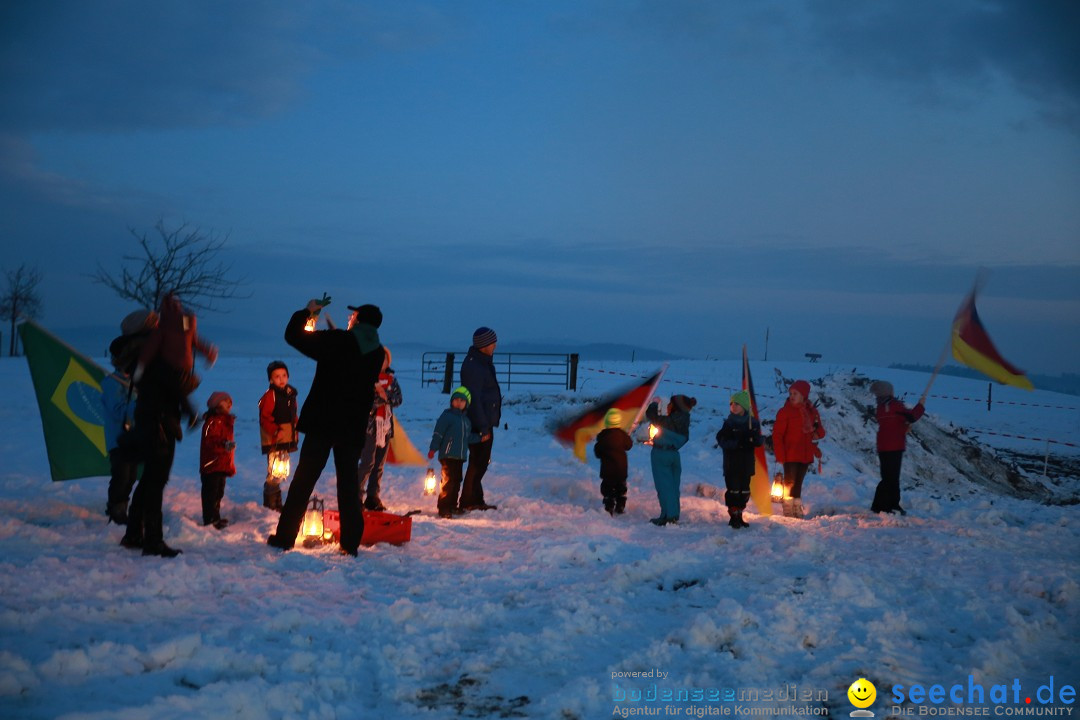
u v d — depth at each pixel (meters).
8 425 17.47
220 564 7.05
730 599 6.15
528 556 8.10
